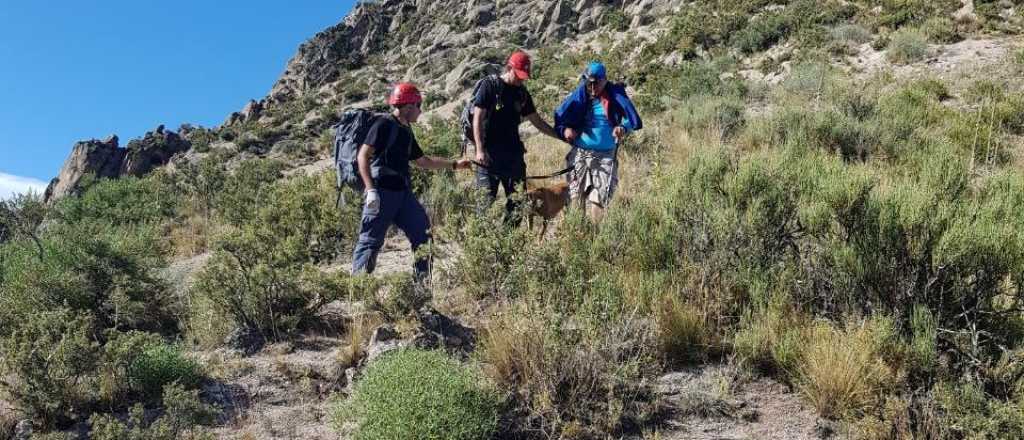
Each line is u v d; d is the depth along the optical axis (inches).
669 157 384.8
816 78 642.2
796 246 182.9
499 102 232.8
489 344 155.9
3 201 500.4
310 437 137.3
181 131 2476.6
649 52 1325.0
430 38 3019.2
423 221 210.7
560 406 139.6
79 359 150.4
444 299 195.5
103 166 2166.6
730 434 133.9
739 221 182.7
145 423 142.3
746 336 154.6
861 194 167.2
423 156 216.1
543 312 149.3
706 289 171.8
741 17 1239.5
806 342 152.6
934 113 459.8
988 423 122.3
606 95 252.7
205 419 137.0
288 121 2487.7
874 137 376.2
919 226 153.8
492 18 2906.0
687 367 156.6
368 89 2728.8
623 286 173.9
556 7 2425.0
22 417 149.1
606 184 248.7
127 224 545.0
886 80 624.7
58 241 244.1
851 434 131.3
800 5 1120.2
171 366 155.1
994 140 386.6
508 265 176.7
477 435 125.2
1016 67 587.8
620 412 135.6
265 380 161.6
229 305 190.9
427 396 125.0
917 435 126.9
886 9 949.8
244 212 381.4
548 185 264.4
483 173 237.0
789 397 145.6
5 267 264.7
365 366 159.8
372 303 184.7
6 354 153.9
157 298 221.8
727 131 454.3
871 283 158.9
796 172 197.2
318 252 278.8
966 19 805.9
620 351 149.6
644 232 195.3
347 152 203.3
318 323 195.5
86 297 207.3
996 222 158.4
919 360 140.6
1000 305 155.6
